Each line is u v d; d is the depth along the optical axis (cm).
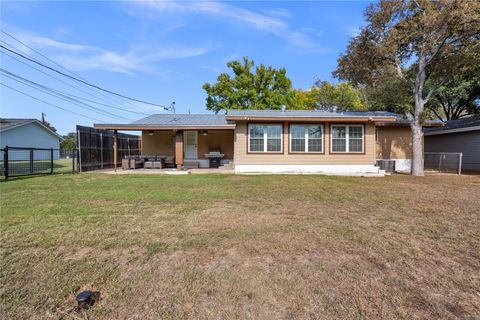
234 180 934
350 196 647
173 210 498
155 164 1328
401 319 191
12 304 207
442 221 434
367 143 1182
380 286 235
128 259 288
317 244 331
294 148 1179
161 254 302
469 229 392
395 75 1242
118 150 1603
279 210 503
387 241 342
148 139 1539
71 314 196
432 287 234
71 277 250
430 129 1619
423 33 1068
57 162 2395
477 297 219
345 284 238
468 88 1831
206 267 271
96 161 1365
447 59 1134
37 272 259
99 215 459
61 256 295
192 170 1298
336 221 431
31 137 2620
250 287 233
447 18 965
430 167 1491
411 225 411
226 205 542
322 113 1309
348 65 1316
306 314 196
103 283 240
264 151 1176
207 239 346
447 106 2158
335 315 195
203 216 457
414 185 842
